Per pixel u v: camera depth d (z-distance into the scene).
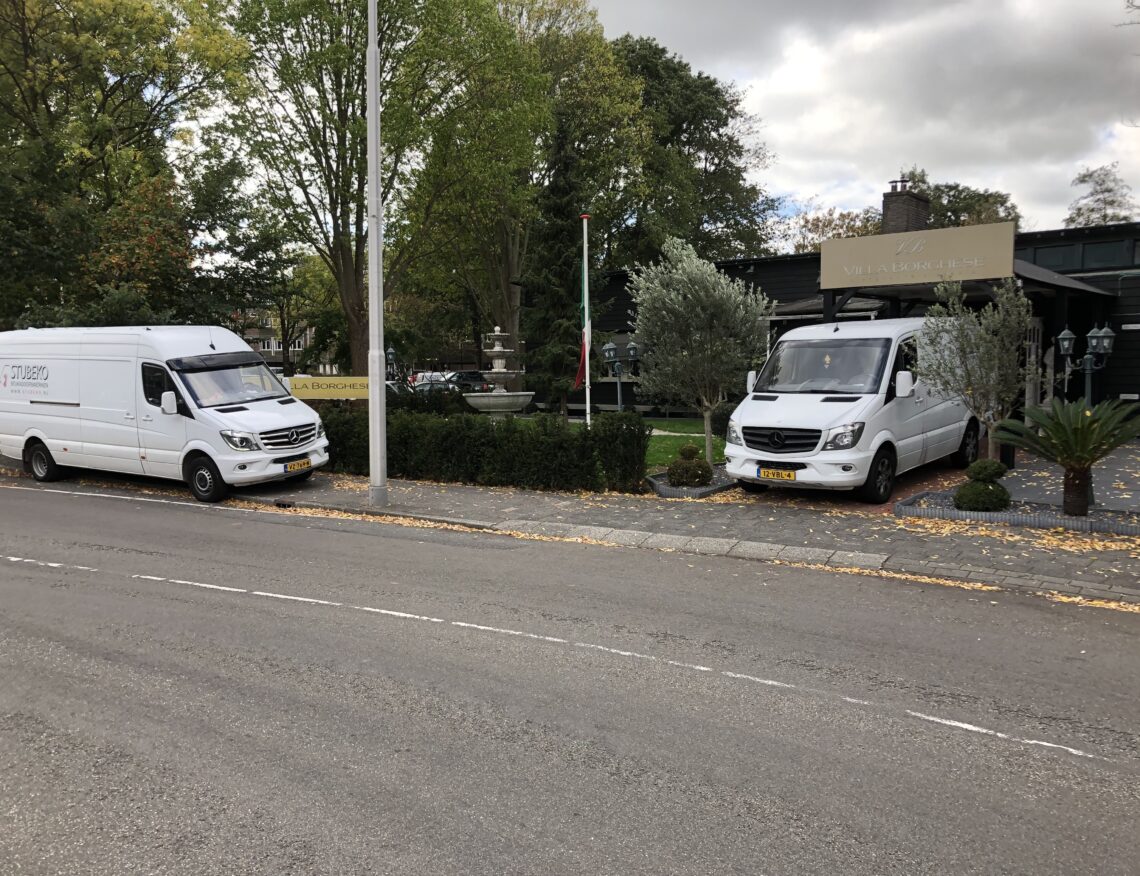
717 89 39.81
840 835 3.41
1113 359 19.50
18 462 17.62
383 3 20.52
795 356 12.19
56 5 20.97
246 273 21.28
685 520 10.29
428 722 4.54
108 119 21.67
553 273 23.31
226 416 12.36
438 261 31.53
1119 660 5.50
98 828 3.49
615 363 18.19
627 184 31.92
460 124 23.11
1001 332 9.99
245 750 4.21
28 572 8.04
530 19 29.75
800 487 11.39
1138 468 13.27
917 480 13.00
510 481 13.20
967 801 3.69
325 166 21.83
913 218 21.31
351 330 23.89
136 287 18.61
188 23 22.09
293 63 20.73
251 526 10.59
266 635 6.05
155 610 6.70
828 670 5.32
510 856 3.27
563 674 5.25
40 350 14.49
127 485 14.39
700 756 4.13
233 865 3.22
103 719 4.59
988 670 5.32
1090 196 43.97
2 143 21.17
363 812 3.61
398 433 14.36
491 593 7.21
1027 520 9.46
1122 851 3.29
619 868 3.18
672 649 5.72
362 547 9.25
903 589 7.31
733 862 3.22
